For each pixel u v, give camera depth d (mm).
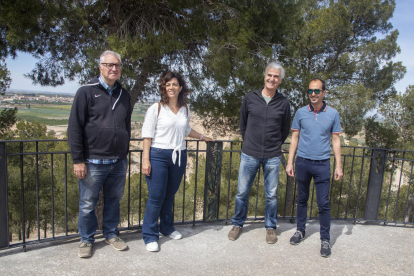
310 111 2549
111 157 2176
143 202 9641
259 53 5730
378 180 3203
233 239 2725
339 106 8922
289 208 9719
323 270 2258
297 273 2199
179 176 2488
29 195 9750
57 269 2098
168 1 4730
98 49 5035
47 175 9758
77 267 2137
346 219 3352
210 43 5242
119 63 2109
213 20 5254
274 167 2617
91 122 2076
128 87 5676
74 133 2020
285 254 2488
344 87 9273
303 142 2572
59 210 10141
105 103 2105
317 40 8930
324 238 2531
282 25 6145
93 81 2094
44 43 5617
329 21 8898
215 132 8039
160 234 2775
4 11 3869
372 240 2850
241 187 2703
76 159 2045
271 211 2719
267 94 2572
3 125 9195
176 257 2359
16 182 9586
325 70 9891
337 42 9500
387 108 10617
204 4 5109
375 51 9992
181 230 2924
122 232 2820
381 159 3168
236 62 5422
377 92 10789
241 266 2264
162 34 4914
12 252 2326
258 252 2506
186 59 6039
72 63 5629
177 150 2387
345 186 10117
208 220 3105
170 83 2289
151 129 2291
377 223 3305
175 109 2404
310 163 2529
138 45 4684
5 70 8172
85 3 5051
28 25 4188
